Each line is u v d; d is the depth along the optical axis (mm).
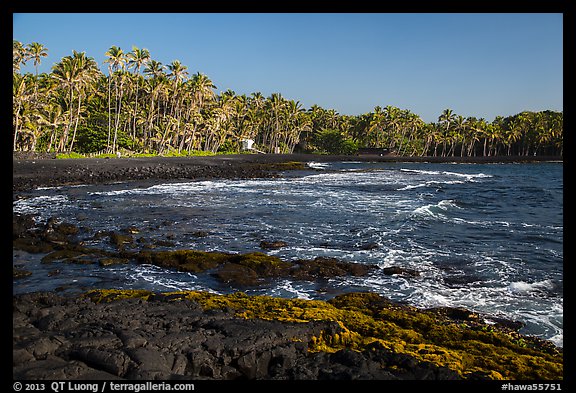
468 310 9305
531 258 13883
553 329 8484
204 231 17047
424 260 13570
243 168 50188
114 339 6031
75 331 6277
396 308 9367
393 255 14125
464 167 71875
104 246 14789
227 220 19594
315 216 20766
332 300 9812
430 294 10547
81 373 5191
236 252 14352
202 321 7309
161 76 64125
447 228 18469
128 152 60062
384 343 7094
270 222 19250
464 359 6742
